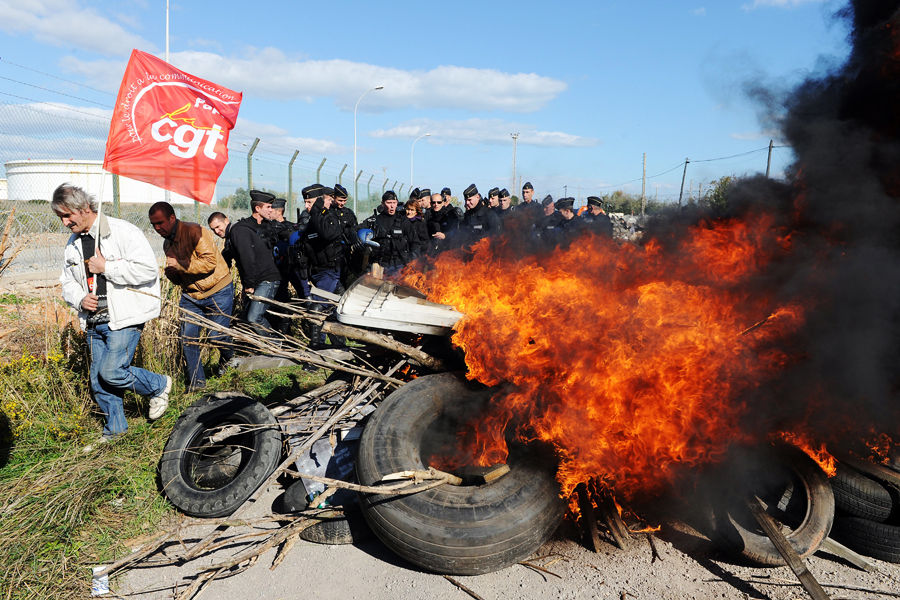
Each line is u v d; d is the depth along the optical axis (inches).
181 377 220.5
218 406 156.1
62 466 150.3
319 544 130.9
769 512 132.6
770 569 118.7
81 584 114.3
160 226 198.8
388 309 151.6
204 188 192.7
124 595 112.5
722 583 114.1
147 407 194.1
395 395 142.0
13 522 126.0
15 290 313.4
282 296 288.2
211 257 210.4
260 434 147.9
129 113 179.8
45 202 348.5
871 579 114.8
